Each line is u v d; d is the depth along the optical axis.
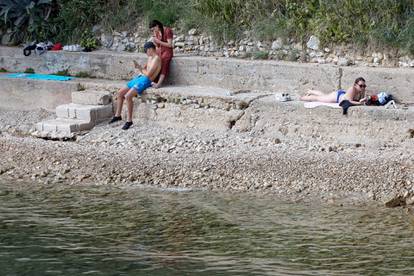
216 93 18.95
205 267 12.38
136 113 19.33
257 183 15.88
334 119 17.66
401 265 12.43
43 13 22.62
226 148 17.58
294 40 19.97
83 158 17.25
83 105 19.48
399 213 14.58
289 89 19.05
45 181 16.34
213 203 15.09
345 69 18.53
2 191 15.84
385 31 19.14
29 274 12.20
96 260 12.68
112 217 14.46
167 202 15.15
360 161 16.47
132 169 16.62
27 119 19.97
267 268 12.33
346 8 19.64
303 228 13.91
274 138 18.00
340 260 12.62
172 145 17.81
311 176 15.98
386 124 17.25
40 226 14.07
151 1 21.78
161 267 12.40
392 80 18.11
